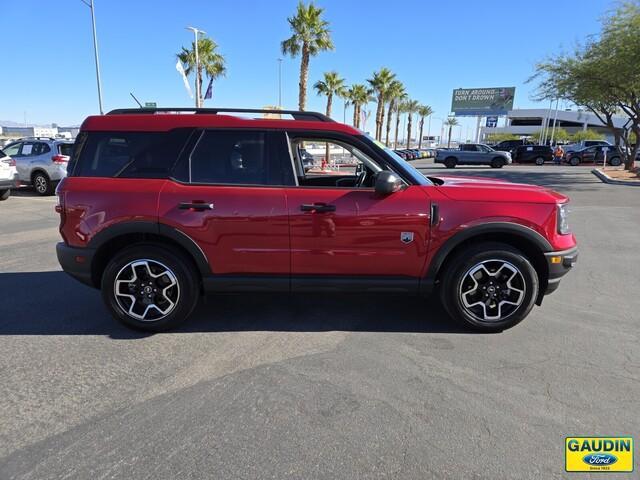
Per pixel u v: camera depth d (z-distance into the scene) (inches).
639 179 740.0
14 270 228.8
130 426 102.5
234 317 167.3
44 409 109.0
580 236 320.5
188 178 146.8
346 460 91.7
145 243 149.3
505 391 117.6
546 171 1056.2
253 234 144.6
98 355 137.3
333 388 118.6
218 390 117.6
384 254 145.5
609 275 223.9
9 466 89.8
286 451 94.2
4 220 380.5
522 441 97.8
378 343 146.2
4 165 472.4
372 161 151.3
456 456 93.0
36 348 141.7
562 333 154.3
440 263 146.3
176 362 132.8
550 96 852.6
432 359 135.0
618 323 163.5
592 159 1354.6
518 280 148.6
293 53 1048.8
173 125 147.9
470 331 154.9
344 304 181.2
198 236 144.6
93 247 146.9
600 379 124.0
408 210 142.9
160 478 86.5
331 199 143.3
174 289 150.6
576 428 102.4
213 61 1270.9
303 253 145.6
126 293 151.0
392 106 2105.1
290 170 146.9
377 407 110.0
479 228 143.4
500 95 2753.4
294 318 166.7
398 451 94.3
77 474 87.7
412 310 175.0
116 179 147.2
